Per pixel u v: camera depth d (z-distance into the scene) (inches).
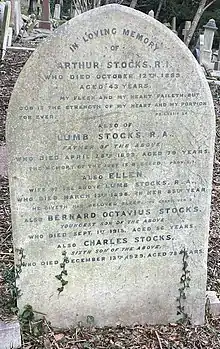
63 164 70.7
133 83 68.7
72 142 69.9
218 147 163.3
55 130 69.0
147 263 77.4
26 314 76.7
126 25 66.2
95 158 71.2
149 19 66.4
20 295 75.7
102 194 73.0
